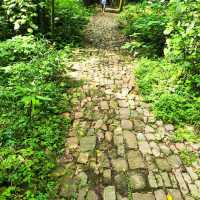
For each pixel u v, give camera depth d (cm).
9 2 891
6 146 435
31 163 401
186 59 679
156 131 529
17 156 414
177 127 545
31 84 598
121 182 396
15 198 349
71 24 1133
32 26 893
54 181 387
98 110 585
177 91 648
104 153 455
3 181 372
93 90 671
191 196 382
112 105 610
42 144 452
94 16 1775
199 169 438
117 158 445
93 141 482
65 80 710
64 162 427
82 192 374
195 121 559
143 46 927
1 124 484
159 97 637
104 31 1328
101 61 888
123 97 651
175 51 681
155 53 928
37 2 963
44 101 554
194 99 614
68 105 592
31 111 508
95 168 419
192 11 668
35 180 380
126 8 1841
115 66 852
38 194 360
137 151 467
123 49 1047
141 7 1409
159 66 790
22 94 501
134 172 418
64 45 999
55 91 618
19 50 738
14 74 640
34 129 482
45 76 665
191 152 477
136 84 721
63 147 459
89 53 964
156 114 576
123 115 574
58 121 519
